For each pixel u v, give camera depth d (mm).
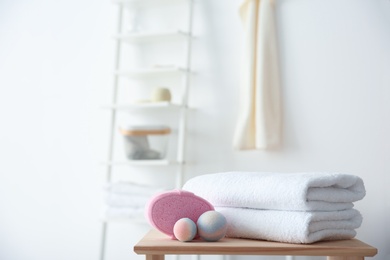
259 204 989
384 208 1913
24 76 2520
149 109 2271
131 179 2285
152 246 908
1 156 2520
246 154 2105
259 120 1960
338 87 2010
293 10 2094
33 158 2465
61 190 2400
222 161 2143
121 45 2367
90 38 2436
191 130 2205
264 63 1996
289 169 2037
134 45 2350
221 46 2199
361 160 1958
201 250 902
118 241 2262
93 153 2367
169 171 2225
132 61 2346
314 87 2037
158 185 2234
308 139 2023
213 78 2195
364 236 1927
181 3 2285
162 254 926
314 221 953
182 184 2123
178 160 2131
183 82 2160
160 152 2105
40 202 2430
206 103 2193
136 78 2330
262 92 1975
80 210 2359
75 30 2463
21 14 2555
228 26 2199
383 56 1970
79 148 2393
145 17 2346
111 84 2373
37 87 2494
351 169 1966
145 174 2264
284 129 2055
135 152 2105
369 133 1958
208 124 2180
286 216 951
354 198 1056
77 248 2348
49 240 2398
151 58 2316
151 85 2307
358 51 2000
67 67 2455
